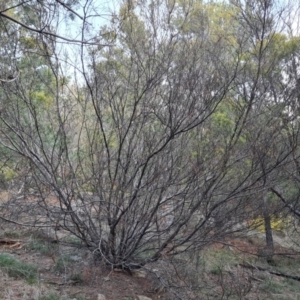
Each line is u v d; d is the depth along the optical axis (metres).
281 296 6.39
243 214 5.62
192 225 5.60
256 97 5.61
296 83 5.98
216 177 5.18
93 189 5.56
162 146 5.00
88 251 5.99
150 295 5.27
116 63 5.37
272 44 5.96
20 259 5.73
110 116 5.51
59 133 5.35
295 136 5.87
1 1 4.07
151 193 5.39
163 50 5.32
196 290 5.27
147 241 5.69
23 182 5.82
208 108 5.14
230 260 6.94
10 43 4.68
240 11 6.23
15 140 5.51
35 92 5.39
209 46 5.56
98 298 4.88
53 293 4.71
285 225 8.40
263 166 5.26
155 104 5.28
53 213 5.46
